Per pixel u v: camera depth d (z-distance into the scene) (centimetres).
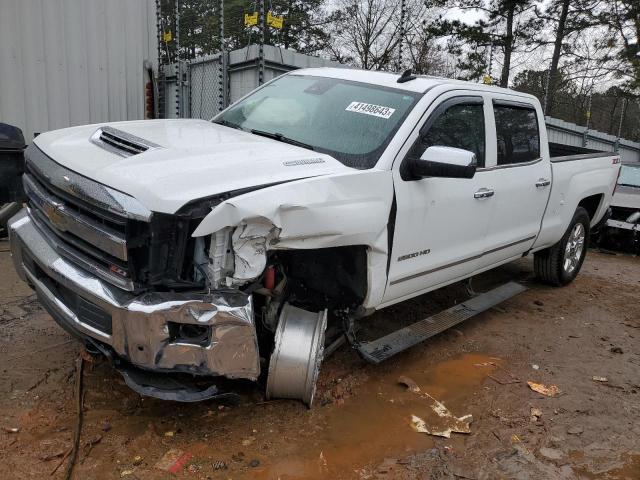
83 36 835
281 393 339
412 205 369
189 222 273
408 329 427
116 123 383
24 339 409
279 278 329
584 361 466
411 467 306
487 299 512
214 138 352
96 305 282
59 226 299
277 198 283
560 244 629
